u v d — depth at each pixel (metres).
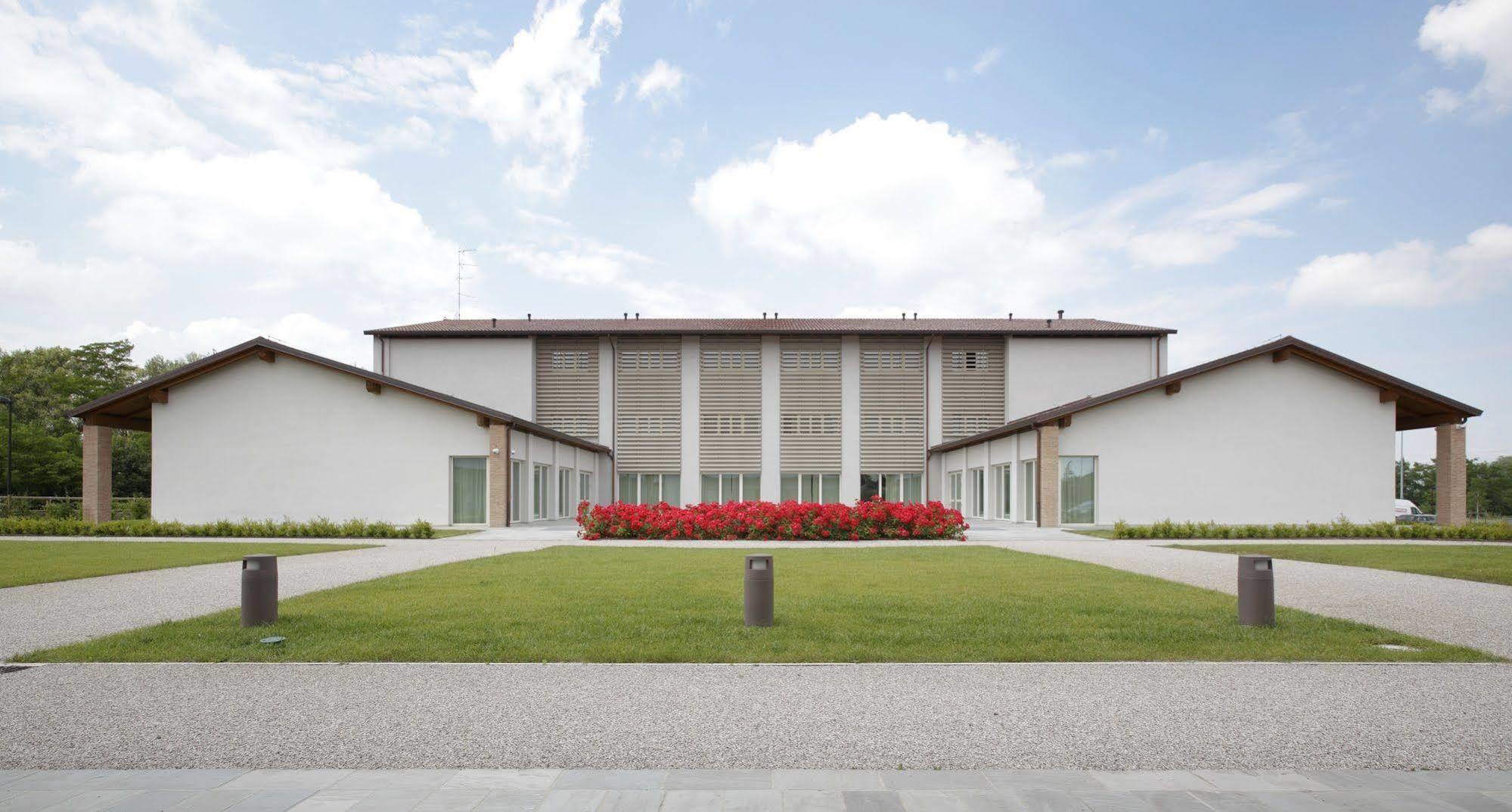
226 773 4.47
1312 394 26.80
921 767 4.56
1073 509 26.41
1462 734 5.10
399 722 5.31
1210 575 12.94
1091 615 8.91
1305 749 4.83
